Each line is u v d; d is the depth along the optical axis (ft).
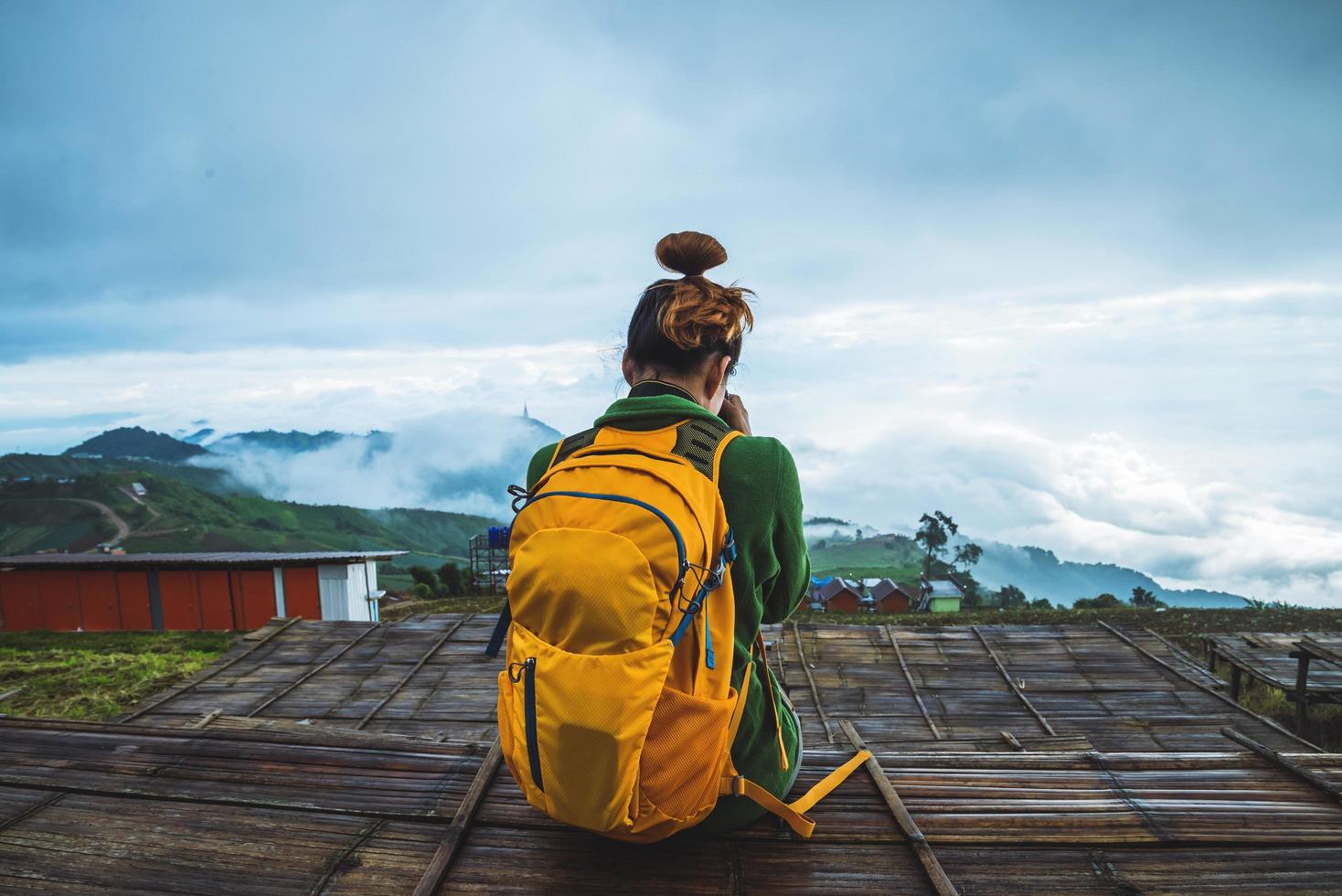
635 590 3.92
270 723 7.61
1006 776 6.48
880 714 26.23
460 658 29.99
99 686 38.81
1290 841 5.53
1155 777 6.48
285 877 5.27
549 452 5.33
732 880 5.08
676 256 5.26
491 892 5.01
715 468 4.65
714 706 4.39
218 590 73.72
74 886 5.20
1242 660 37.88
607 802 4.08
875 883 5.08
